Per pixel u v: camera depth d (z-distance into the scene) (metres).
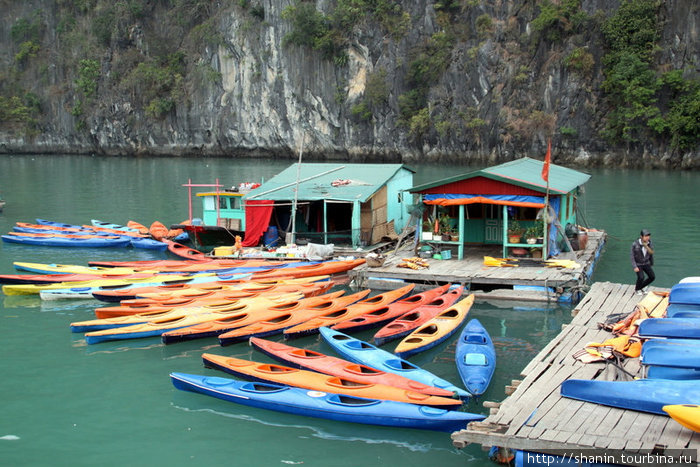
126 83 103.75
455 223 25.36
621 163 68.81
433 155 80.62
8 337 17.94
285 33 89.62
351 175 28.52
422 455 11.83
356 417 12.77
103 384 14.90
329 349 16.80
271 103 92.88
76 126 108.50
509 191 22.34
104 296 20.72
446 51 78.31
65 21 112.94
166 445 12.28
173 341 17.22
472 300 19.27
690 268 24.61
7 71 115.56
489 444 10.45
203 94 99.25
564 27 70.31
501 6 75.31
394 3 83.00
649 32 66.12
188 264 24.62
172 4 106.75
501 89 74.38
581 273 20.73
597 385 11.44
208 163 85.31
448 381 14.66
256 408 13.63
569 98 70.00
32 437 12.57
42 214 40.53
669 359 11.71
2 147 112.75
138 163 85.81
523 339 17.17
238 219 28.75
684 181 54.09
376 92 82.31
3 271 25.48
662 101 65.50
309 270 22.77
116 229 33.34
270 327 17.58
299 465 11.55
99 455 11.95
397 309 18.66
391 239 27.69
